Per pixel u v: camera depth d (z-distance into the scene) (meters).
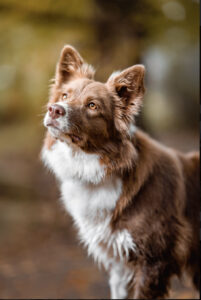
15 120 12.18
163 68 16.30
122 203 3.03
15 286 4.60
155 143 3.39
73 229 6.58
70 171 3.15
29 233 6.44
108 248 3.23
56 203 7.92
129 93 3.03
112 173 3.04
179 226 3.17
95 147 3.01
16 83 7.95
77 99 3.00
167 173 3.19
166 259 3.13
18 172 10.16
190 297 4.12
